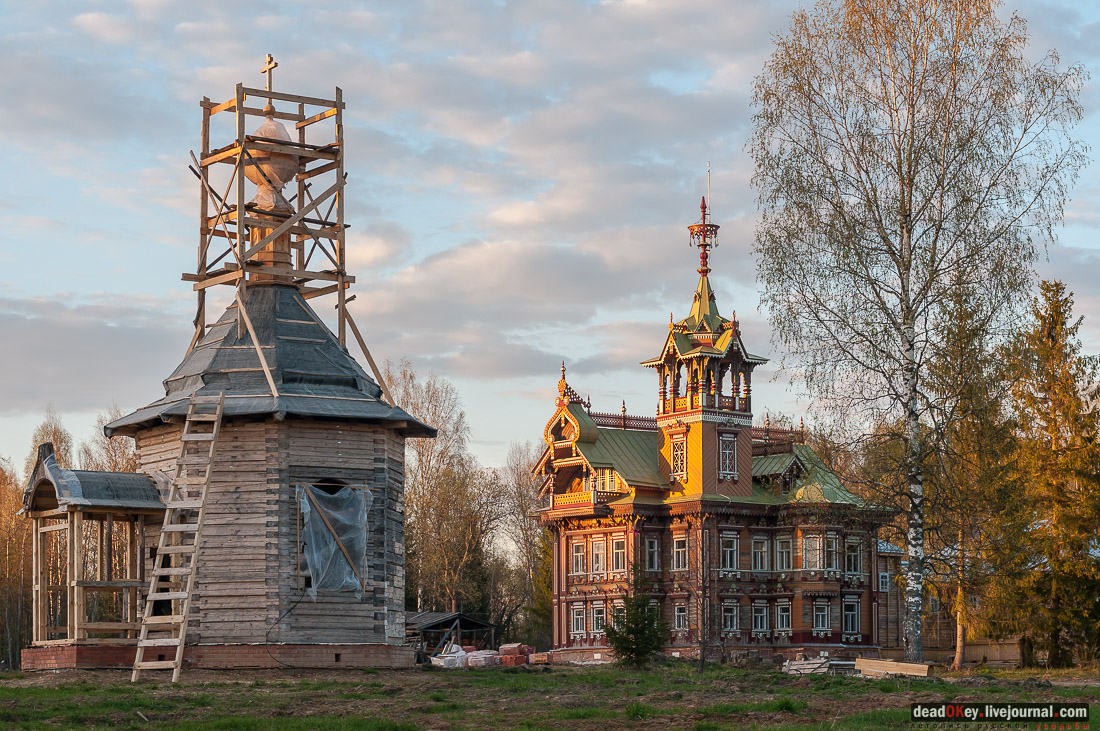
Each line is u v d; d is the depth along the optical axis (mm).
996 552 64812
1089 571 65375
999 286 48625
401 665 47844
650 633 60750
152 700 33188
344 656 45969
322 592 46156
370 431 48250
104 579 47531
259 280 50938
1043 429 67875
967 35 49406
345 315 51094
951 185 49000
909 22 50281
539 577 106250
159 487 46906
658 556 87750
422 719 30141
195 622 45094
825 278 49531
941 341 49156
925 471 49531
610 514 88562
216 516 45938
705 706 32812
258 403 46250
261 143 49594
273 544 45656
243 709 32188
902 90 50250
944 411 49688
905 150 50062
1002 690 38188
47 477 45531
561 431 91625
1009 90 48875
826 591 85750
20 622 86750
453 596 99688
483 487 110625
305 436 46906
